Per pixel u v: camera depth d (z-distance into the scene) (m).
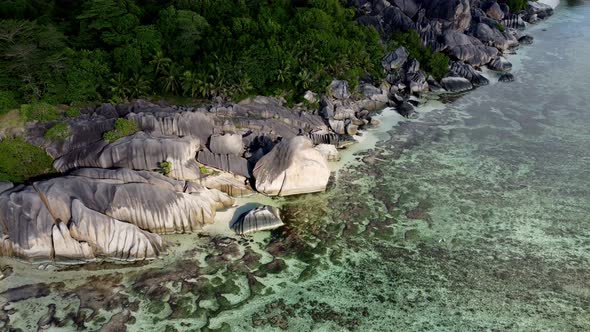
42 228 33.72
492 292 32.19
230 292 31.94
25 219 33.81
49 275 32.88
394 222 38.53
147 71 52.16
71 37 54.06
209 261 34.38
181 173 40.03
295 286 32.50
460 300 31.58
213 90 52.16
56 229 33.53
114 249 34.06
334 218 38.94
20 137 41.78
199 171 40.75
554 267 34.09
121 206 35.91
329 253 35.34
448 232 37.47
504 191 42.31
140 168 39.84
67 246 33.59
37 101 44.59
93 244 34.06
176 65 53.31
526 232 37.44
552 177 44.28
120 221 34.84
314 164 41.62
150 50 53.34
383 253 35.38
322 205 40.47
